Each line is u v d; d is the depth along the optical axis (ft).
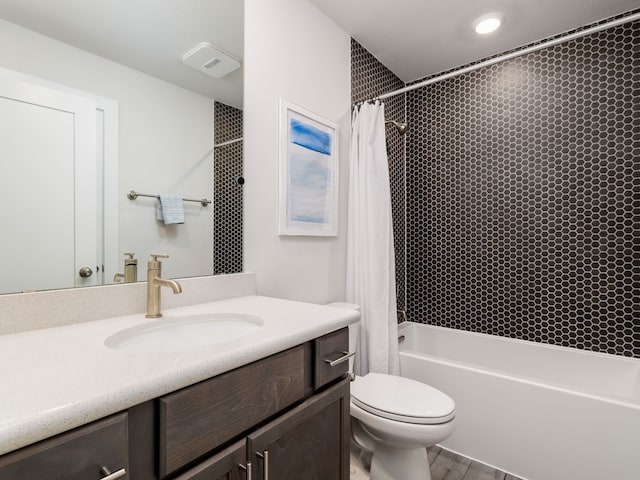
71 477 1.49
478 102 7.75
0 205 2.66
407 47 7.30
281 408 2.61
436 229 8.38
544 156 6.89
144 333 2.99
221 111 4.41
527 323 7.11
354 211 6.38
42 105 2.91
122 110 3.48
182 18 4.01
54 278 2.96
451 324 8.17
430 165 8.48
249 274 4.61
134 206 3.57
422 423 4.06
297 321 3.05
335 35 6.44
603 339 6.31
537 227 6.98
